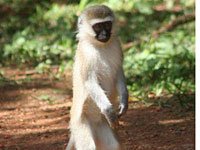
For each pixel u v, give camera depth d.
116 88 10.94
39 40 20.73
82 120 10.80
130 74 16.75
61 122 13.71
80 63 10.70
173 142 12.17
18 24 23.34
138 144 12.12
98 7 10.89
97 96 10.56
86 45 10.68
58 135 12.84
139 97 15.17
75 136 10.81
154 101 14.91
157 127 13.12
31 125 13.55
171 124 13.32
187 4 23.25
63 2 24.31
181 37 19.39
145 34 20.75
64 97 15.68
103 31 10.59
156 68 16.31
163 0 23.62
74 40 20.39
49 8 24.16
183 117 13.80
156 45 18.39
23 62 19.39
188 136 12.49
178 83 15.68
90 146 10.78
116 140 10.88
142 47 18.83
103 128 10.95
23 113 14.45
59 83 16.89
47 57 19.53
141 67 16.95
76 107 10.76
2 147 12.19
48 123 13.68
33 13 24.44
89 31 10.65
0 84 16.66
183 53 17.31
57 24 22.36
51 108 14.78
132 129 13.02
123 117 13.84
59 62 19.14
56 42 20.38
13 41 20.84
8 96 15.74
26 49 19.88
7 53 19.86
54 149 12.01
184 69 16.08
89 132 10.82
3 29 22.81
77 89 10.77
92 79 10.65
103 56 10.71
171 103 14.77
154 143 12.15
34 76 17.69
